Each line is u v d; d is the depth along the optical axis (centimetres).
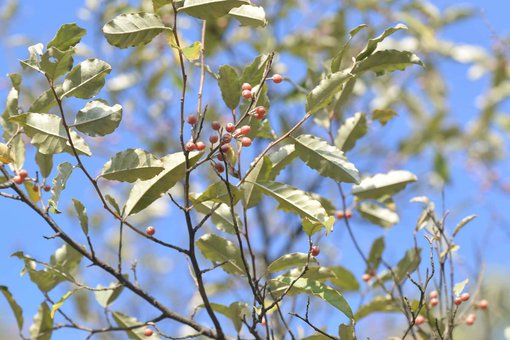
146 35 114
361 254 138
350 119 139
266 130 126
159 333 123
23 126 116
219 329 122
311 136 121
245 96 117
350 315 118
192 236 117
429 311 131
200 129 115
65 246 129
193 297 166
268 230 168
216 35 204
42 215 119
